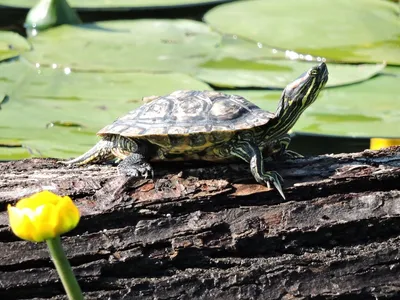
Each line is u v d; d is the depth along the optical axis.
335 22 9.31
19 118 6.83
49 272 4.19
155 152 4.67
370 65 8.09
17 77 7.75
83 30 9.23
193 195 4.41
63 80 7.68
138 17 10.31
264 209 4.44
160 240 4.30
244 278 4.27
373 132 6.67
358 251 4.40
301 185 4.49
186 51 8.57
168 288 4.25
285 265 4.32
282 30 9.06
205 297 4.25
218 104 4.65
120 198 4.37
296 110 4.77
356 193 4.54
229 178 4.54
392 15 9.62
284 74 7.89
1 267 4.17
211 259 4.33
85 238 4.26
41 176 4.59
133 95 7.33
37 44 8.74
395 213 4.45
